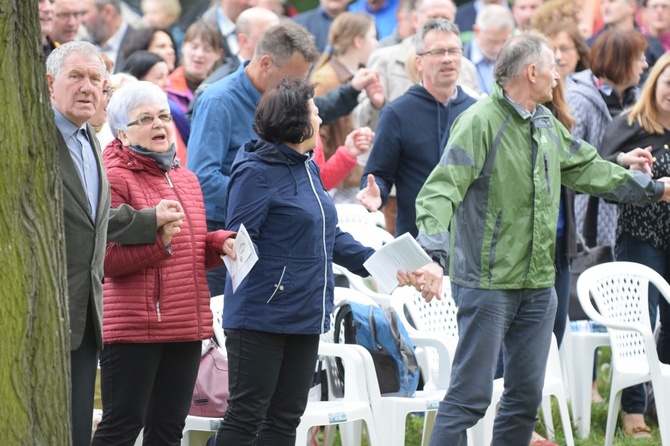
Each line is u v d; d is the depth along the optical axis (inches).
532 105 559.5
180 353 504.4
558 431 762.8
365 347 625.0
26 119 371.2
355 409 585.6
